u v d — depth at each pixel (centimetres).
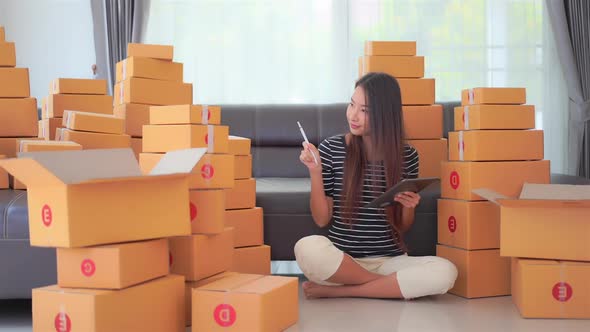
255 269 263
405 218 255
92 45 430
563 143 435
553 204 215
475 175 247
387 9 429
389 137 248
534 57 434
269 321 187
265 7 429
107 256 171
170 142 214
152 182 182
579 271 216
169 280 188
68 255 175
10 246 206
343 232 256
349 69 429
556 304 216
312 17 429
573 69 422
